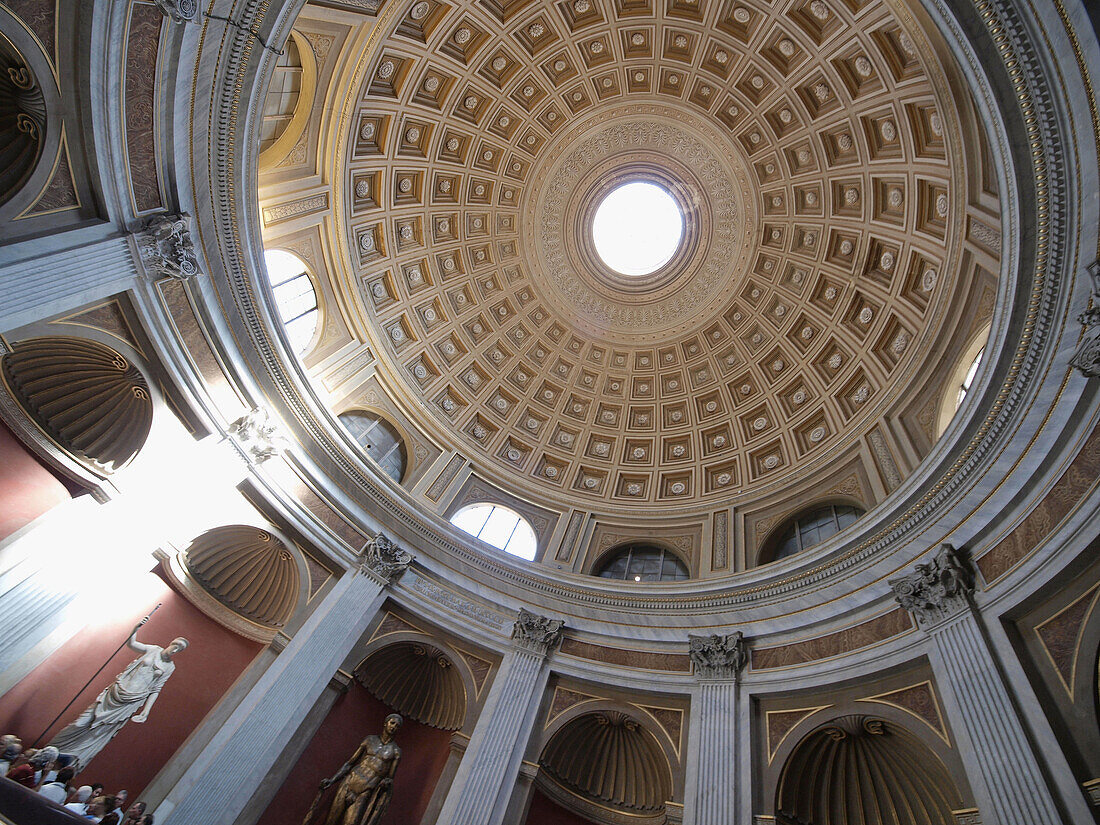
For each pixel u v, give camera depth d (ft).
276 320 53.88
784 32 62.54
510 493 75.10
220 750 42.37
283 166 58.90
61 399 45.85
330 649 49.83
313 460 57.82
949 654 37.81
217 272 48.34
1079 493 34.06
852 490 59.00
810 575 51.98
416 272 76.79
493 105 73.92
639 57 74.38
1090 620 32.76
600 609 60.13
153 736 45.42
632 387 87.10
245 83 42.55
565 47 72.43
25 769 33.04
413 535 61.21
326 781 45.24
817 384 70.69
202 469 49.37
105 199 38.65
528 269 85.61
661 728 50.21
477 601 59.16
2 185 35.24
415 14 60.90
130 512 45.50
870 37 54.29
